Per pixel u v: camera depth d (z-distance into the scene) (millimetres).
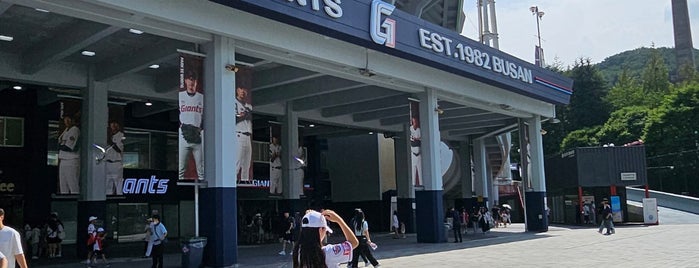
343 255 5281
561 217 45375
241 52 18844
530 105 34219
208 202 17250
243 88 18578
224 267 16844
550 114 36625
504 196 56062
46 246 24672
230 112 17609
